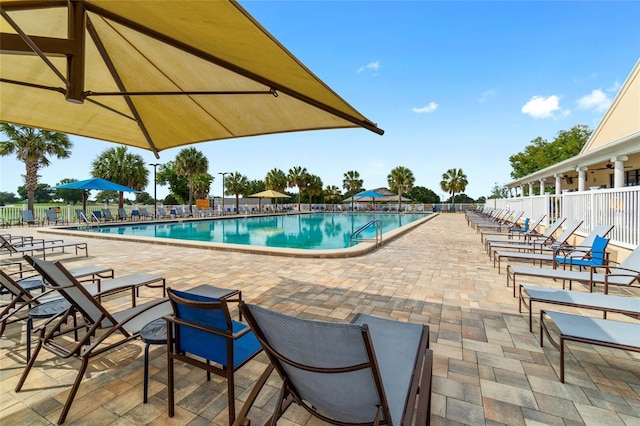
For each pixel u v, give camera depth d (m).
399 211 35.28
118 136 3.99
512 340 3.03
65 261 6.89
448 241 10.23
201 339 1.91
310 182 41.06
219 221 23.56
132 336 2.20
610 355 2.72
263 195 29.34
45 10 2.34
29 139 16.56
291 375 1.50
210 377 2.41
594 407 2.05
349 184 42.81
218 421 1.94
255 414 2.01
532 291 3.24
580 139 26.55
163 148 4.41
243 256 7.54
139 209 21.11
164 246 9.12
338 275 5.63
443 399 2.14
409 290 4.70
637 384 2.30
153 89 3.30
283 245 12.53
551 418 1.95
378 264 6.59
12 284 2.65
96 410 2.03
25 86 2.75
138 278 3.73
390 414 1.34
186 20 2.02
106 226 17.31
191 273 5.79
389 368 1.77
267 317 1.33
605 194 6.54
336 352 1.25
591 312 3.79
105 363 2.62
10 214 16.62
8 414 1.97
